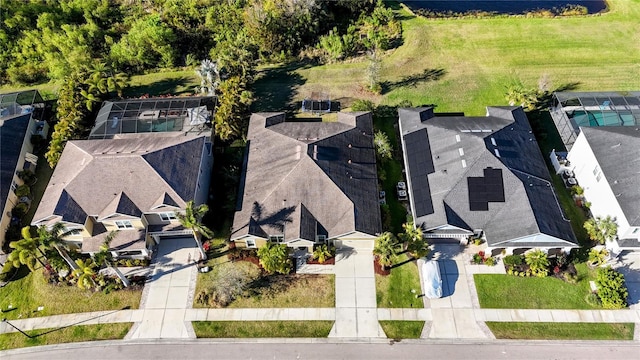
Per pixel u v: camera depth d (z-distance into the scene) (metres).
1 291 47.22
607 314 43.78
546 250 46.88
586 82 65.69
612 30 74.31
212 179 55.69
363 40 72.94
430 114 59.25
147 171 48.22
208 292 46.03
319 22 75.06
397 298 45.44
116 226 47.78
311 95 66.00
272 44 70.88
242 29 73.50
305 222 46.84
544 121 60.56
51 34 72.06
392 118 62.47
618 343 42.00
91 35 73.19
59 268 46.81
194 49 74.50
